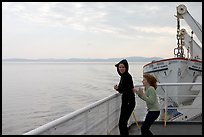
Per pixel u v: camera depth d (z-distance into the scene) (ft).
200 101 39.19
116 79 555.28
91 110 14.58
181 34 58.49
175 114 41.11
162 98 31.83
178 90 48.06
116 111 20.53
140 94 17.47
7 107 223.51
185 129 22.68
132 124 23.56
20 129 148.25
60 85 419.95
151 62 54.90
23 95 305.73
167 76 51.75
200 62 51.85
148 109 17.81
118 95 20.68
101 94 300.61
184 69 50.14
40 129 9.22
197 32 48.98
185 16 49.67
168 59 51.19
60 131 10.79
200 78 52.70
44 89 367.25
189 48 57.62
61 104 234.99
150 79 17.65
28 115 188.03
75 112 12.17
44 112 199.62
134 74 602.85
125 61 17.31
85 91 331.36
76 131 12.51
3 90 356.59
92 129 14.88
